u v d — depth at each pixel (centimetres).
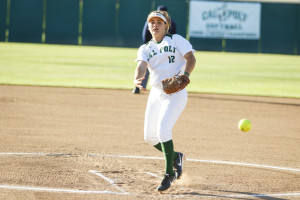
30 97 3844
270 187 1792
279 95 4478
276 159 2258
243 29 9856
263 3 9756
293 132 2938
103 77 5331
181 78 1695
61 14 9706
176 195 1655
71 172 1900
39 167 1956
